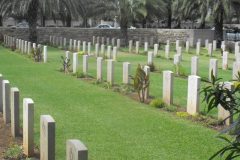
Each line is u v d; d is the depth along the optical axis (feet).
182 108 42.70
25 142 27.30
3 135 31.55
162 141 31.48
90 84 58.65
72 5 137.59
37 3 137.80
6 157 26.89
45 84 58.39
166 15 179.01
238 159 24.70
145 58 100.89
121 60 95.55
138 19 153.79
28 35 148.87
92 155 28.12
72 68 74.95
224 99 13.42
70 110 41.73
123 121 37.35
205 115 38.14
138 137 32.45
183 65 85.05
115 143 30.81
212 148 29.73
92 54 103.96
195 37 159.02
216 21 142.51
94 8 150.51
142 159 27.53
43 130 23.99
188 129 34.68
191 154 28.55
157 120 37.65
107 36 160.66
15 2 135.44
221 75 70.38
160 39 164.66
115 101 46.37
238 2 136.98
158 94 50.85
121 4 149.69
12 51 115.03
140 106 43.73
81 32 157.99
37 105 44.01
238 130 12.03
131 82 56.49
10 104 33.83
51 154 23.54
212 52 113.80
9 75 67.21
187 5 141.69
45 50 87.56
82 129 34.55
